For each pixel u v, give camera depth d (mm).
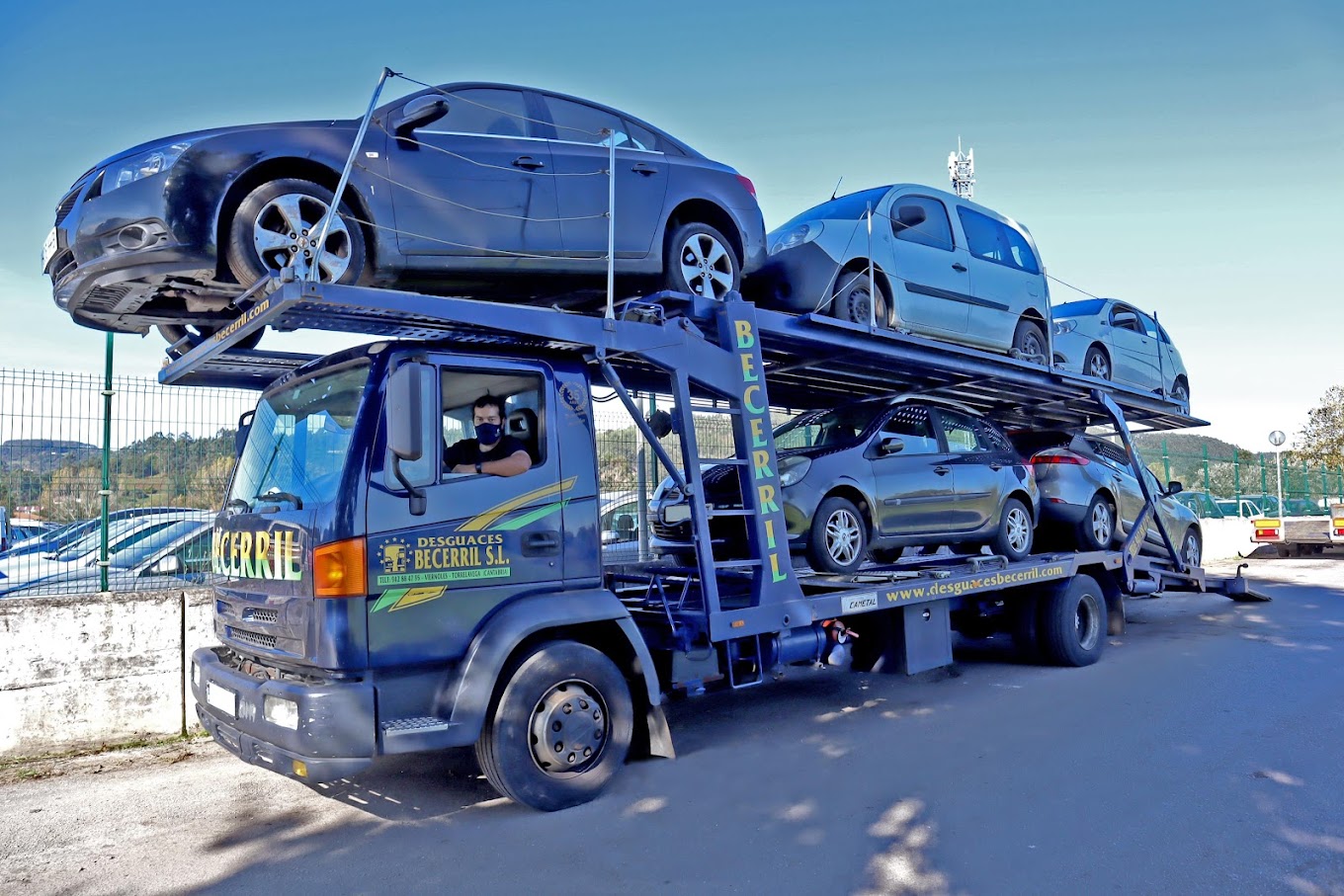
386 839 4863
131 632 7301
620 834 4816
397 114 5945
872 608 7094
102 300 5676
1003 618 9242
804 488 7602
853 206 8641
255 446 5586
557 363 5609
